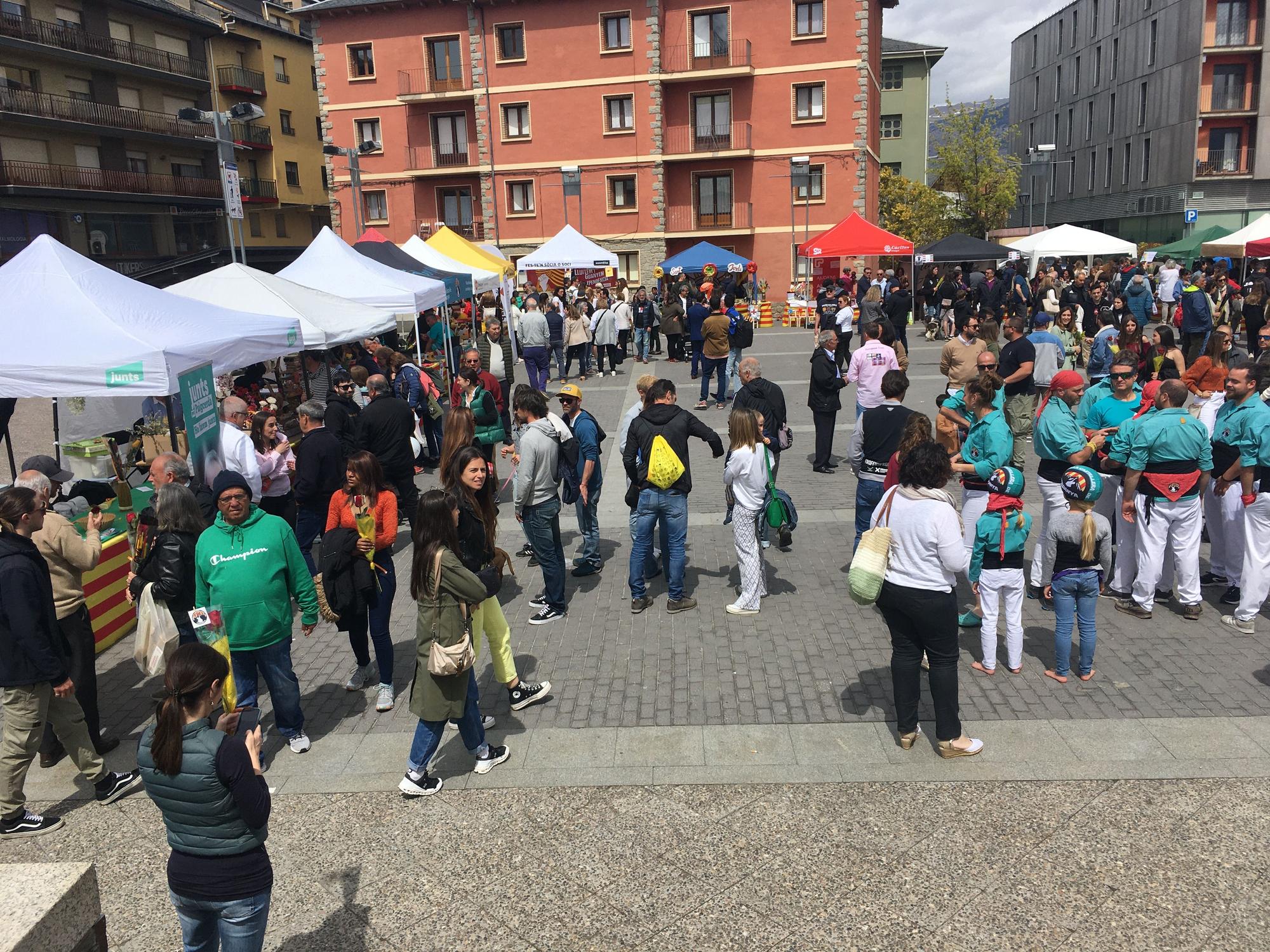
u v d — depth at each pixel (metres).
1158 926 3.81
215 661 3.19
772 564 8.36
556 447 7.09
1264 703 5.54
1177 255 32.06
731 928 3.91
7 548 4.73
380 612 5.97
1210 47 44.12
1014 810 4.64
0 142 36.97
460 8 37.91
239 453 7.70
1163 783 4.81
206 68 47.06
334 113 40.12
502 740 5.54
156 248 44.41
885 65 58.53
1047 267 27.39
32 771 5.61
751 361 8.27
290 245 53.16
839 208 36.59
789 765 5.12
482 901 4.16
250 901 3.19
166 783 3.10
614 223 38.09
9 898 2.79
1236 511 6.91
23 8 38.09
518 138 38.06
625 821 4.70
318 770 5.35
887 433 7.30
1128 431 6.67
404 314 13.64
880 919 3.92
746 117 36.78
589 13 36.62
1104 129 55.25
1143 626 6.71
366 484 5.86
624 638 6.90
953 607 4.93
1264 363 7.76
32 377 7.04
